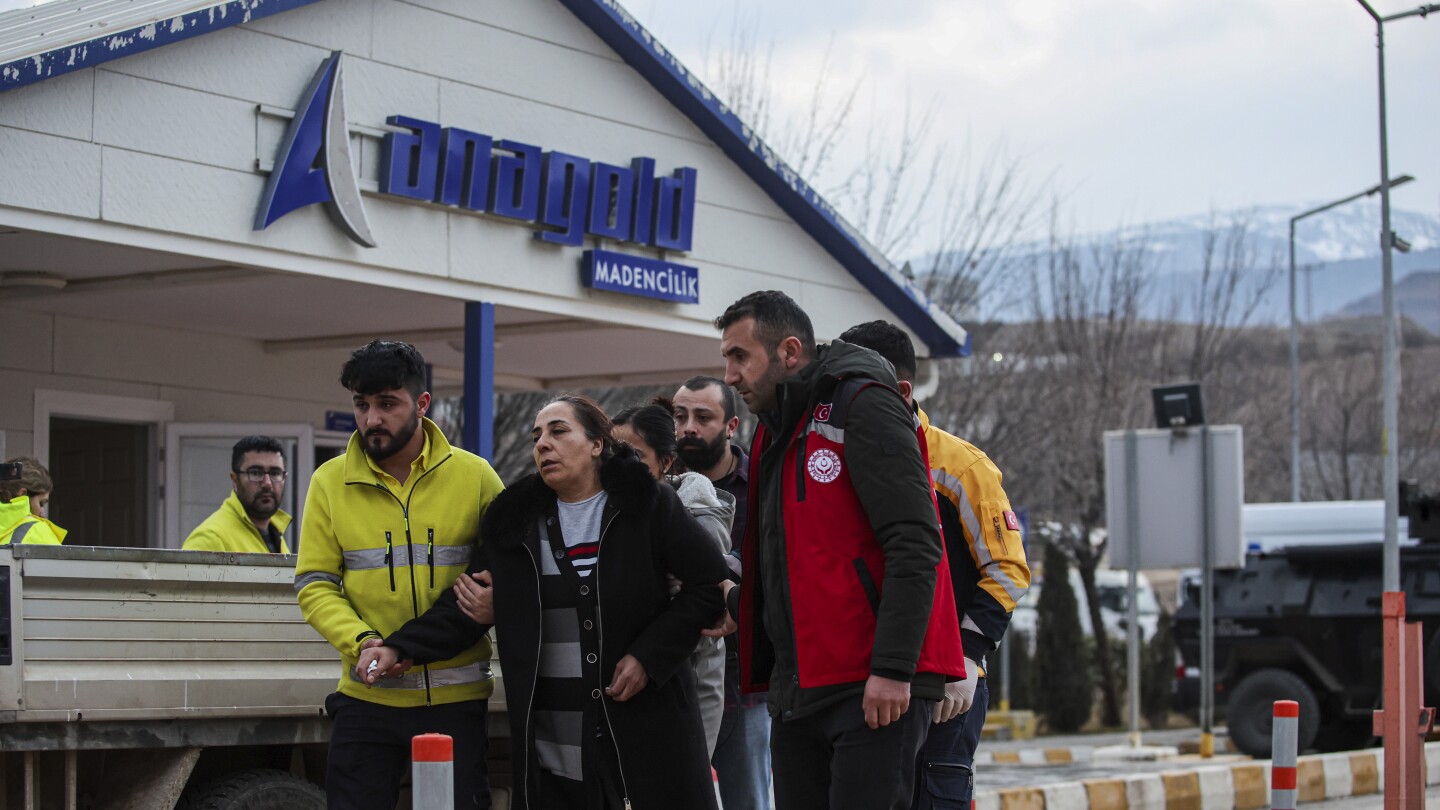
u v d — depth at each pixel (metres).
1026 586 5.78
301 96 10.12
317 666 6.45
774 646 5.09
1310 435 43.44
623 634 5.49
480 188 11.12
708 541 5.60
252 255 9.87
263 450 8.48
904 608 4.73
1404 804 8.66
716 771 6.77
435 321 12.71
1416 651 8.76
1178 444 15.85
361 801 5.50
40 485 7.62
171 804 5.99
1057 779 15.12
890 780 4.82
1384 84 19.67
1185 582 19.52
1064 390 28.75
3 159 8.69
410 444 5.67
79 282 11.03
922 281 25.19
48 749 5.63
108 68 9.14
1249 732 17.05
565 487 5.57
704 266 12.94
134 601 5.89
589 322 12.55
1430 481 41.81
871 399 4.92
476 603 5.50
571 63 11.97
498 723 6.92
